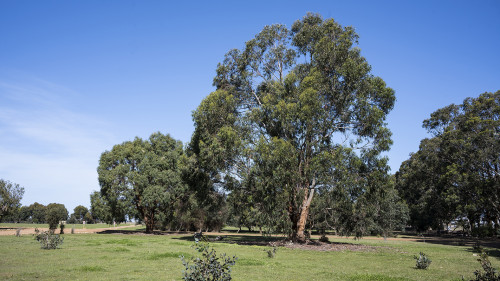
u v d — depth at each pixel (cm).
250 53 3497
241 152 2848
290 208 3070
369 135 2916
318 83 2867
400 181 7575
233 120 3067
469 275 1327
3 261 1397
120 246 2198
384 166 2764
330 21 3225
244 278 1148
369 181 2808
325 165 2692
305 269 1459
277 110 2814
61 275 1098
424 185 6025
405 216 6050
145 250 1980
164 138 5209
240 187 3088
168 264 1416
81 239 2834
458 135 4591
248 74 3453
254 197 2898
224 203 3628
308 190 3128
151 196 4641
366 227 3042
